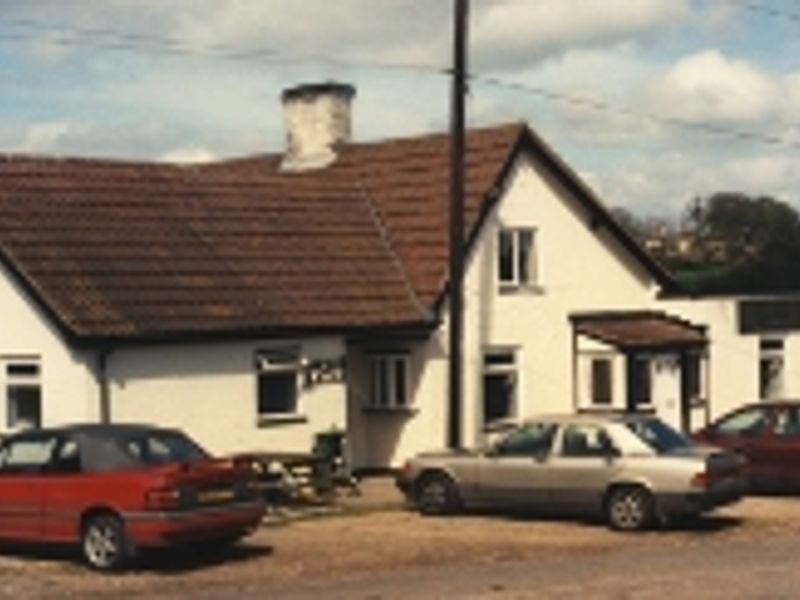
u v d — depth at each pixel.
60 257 24.36
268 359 26.16
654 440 20.88
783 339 34.91
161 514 16.98
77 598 15.34
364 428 29.27
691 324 33.00
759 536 19.94
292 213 29.36
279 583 16.17
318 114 34.00
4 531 18.19
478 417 29.33
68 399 23.41
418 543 19.50
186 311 24.84
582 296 31.75
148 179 27.67
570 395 31.23
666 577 15.77
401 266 29.53
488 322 29.64
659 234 60.81
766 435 25.38
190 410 24.73
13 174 25.67
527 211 30.67
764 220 56.03
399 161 31.70
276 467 23.50
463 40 25.17
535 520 21.98
